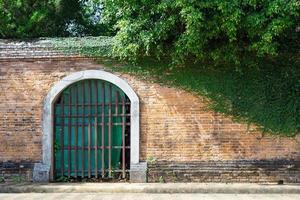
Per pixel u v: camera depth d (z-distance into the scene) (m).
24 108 12.29
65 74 12.24
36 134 12.22
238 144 11.90
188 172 11.91
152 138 12.02
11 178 12.15
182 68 12.05
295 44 11.81
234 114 11.95
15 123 12.30
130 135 12.09
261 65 11.93
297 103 11.87
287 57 11.91
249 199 10.05
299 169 11.76
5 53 12.32
